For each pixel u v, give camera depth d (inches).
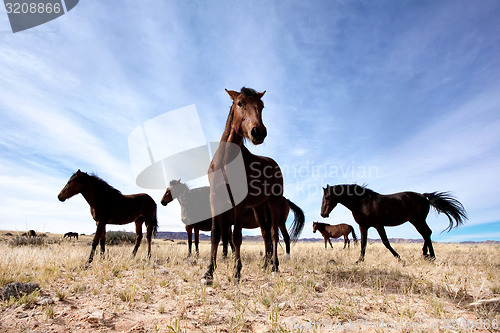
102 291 148.9
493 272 214.8
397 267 237.9
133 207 350.3
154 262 246.7
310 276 181.5
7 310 115.4
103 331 98.6
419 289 160.2
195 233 414.9
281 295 142.7
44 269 200.5
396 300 138.6
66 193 302.4
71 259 256.4
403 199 376.8
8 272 179.2
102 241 311.4
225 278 179.3
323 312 120.3
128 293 136.2
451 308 128.1
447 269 233.1
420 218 387.9
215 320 108.7
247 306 122.8
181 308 121.1
